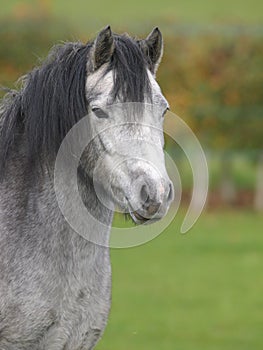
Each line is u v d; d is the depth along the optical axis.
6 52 30.73
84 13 61.03
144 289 20.95
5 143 9.87
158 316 18.81
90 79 9.38
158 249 25.27
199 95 31.22
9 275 9.62
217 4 65.12
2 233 9.73
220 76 31.25
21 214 9.75
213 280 21.81
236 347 16.83
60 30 30.95
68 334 9.68
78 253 9.61
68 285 9.60
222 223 28.94
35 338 9.63
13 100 10.01
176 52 31.11
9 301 9.59
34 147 9.70
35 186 9.77
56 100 9.55
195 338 17.41
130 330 17.89
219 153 31.61
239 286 21.28
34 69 9.95
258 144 31.52
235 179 34.19
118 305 19.69
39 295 9.55
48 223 9.66
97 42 9.33
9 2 57.59
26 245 9.66
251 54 31.38
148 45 9.81
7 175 9.88
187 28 31.52
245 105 31.52
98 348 16.62
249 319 18.77
